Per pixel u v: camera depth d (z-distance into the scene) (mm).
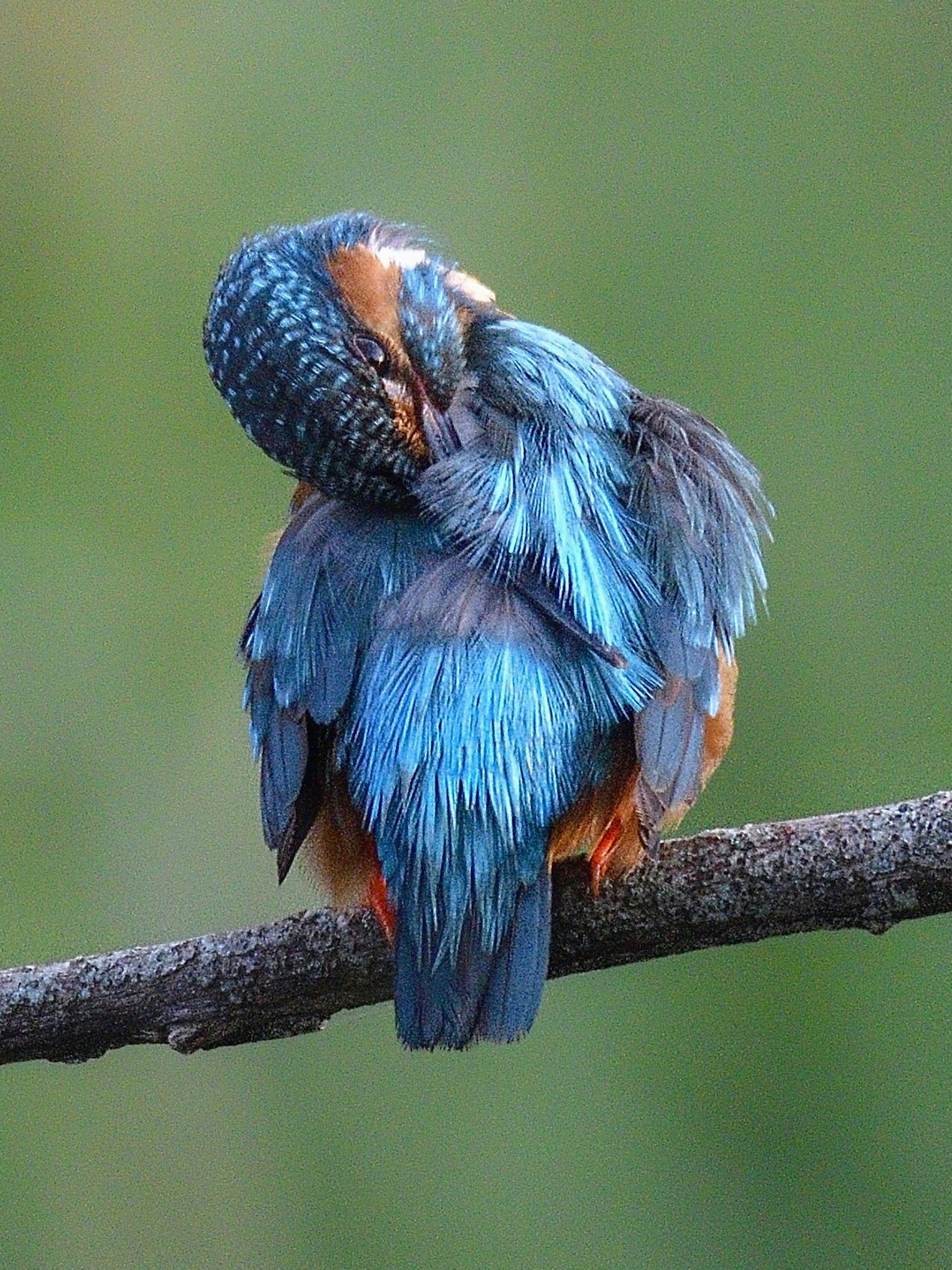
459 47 13141
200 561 12367
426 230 10555
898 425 12031
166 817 11812
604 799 8086
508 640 7883
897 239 12508
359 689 8047
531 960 7719
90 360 12766
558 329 12516
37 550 12289
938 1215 10305
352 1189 10844
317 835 8562
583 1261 10461
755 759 11258
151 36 13258
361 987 8477
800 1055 10625
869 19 12883
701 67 12906
